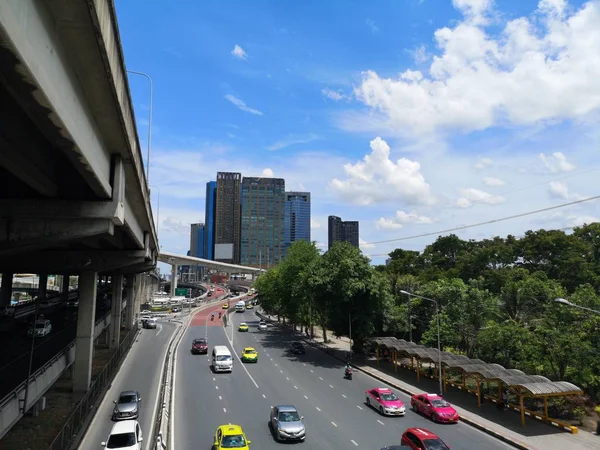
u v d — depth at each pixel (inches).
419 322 2033.7
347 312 1974.7
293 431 911.0
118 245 1309.1
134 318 3134.8
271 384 1464.1
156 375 1557.6
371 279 1932.8
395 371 1691.7
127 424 845.2
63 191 652.1
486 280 2790.4
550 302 1611.7
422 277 3065.9
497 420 1093.8
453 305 1831.9
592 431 1027.3
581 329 1341.0
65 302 2802.7
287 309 2837.1
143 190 975.0
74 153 450.9
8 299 2272.4
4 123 416.5
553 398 1236.5
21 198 645.3
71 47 370.6
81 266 1307.8
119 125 543.2
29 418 1000.9
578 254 2647.6
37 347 1374.3
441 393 1305.4
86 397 1005.8
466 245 3627.0
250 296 6235.2
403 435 874.8
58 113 346.6
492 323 1611.7
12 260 1286.9
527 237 3080.7
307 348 2324.1
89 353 1255.5
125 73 515.2
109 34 399.5
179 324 3245.6
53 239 665.6
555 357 1278.3
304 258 2748.5
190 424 1014.4
